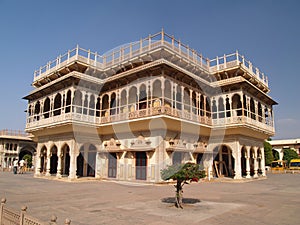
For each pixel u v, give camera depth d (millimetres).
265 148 43375
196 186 17312
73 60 20516
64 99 20750
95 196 12195
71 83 20172
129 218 7652
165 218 7664
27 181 19625
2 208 6414
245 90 21391
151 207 9367
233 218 7727
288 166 46969
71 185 17125
